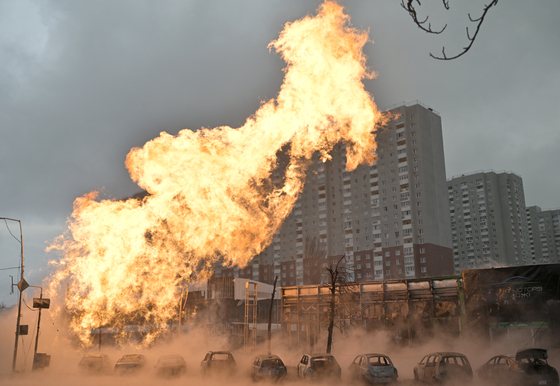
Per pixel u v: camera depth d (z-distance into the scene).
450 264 89.62
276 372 20.03
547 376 15.74
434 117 96.69
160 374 22.66
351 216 98.06
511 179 137.12
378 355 18.84
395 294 37.38
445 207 92.81
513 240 130.12
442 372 16.62
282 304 43.59
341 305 38.41
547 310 29.27
